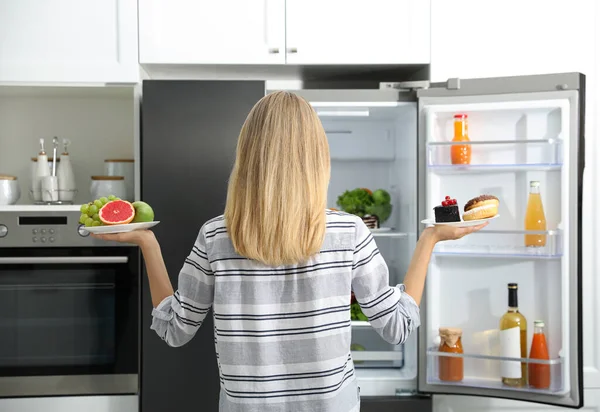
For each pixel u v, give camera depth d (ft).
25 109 8.21
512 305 6.55
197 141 6.88
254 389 3.44
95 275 6.98
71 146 8.26
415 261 3.99
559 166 6.33
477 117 6.84
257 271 3.46
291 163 3.40
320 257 3.46
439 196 6.93
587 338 7.16
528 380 6.57
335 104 6.94
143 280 6.96
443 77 7.16
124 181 7.41
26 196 8.23
